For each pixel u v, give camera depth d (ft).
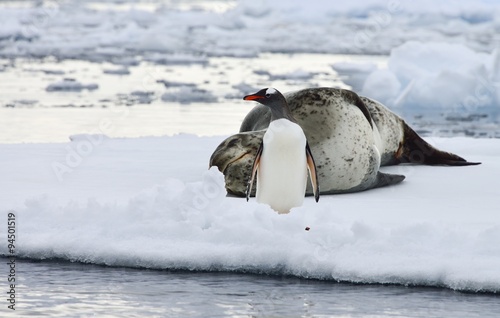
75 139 70.54
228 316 28.58
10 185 49.06
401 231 34.83
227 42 216.95
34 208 39.91
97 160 58.95
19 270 34.96
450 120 100.58
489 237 34.14
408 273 32.42
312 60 177.47
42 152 62.59
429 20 243.19
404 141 59.16
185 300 30.53
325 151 48.88
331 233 34.78
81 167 55.93
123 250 35.60
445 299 30.76
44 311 29.04
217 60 178.70
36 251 36.86
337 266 33.09
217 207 38.11
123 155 61.52
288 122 39.17
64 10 297.33
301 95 51.13
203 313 28.91
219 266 34.83
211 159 47.93
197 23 269.64
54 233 37.73
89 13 297.12
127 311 29.12
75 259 36.47
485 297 31.09
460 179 53.42
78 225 38.55
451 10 244.42
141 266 35.42
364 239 34.65
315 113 50.06
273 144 38.99
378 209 43.32
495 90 110.83
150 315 28.66
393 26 240.94
